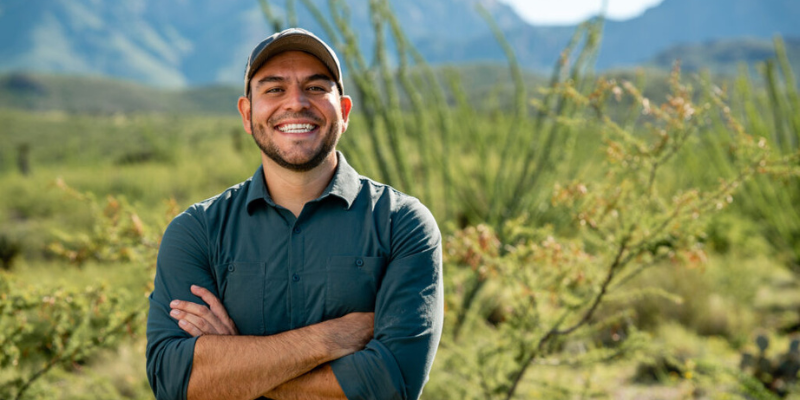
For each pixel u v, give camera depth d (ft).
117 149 137.59
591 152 16.67
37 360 11.90
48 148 145.28
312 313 5.51
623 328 16.22
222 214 5.81
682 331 19.16
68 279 17.65
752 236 28.04
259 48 5.59
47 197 52.90
